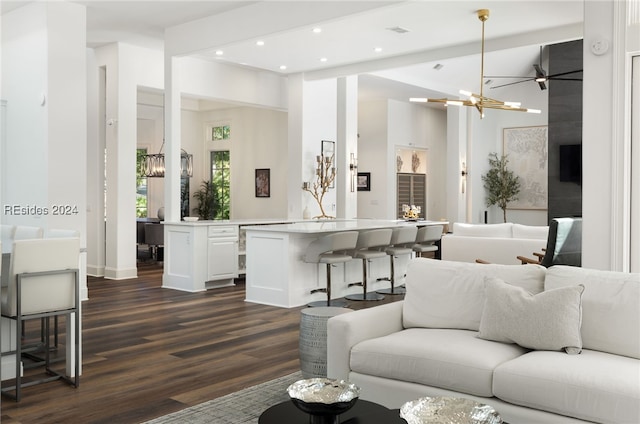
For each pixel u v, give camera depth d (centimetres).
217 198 1396
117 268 880
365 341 329
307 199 1002
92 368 428
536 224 1368
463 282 355
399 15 683
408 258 878
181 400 361
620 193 427
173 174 806
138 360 448
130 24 783
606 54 432
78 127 686
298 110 998
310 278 699
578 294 303
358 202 1391
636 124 426
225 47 746
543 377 265
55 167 666
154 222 1120
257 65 944
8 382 398
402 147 1387
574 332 296
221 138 1388
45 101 661
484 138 1384
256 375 412
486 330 321
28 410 343
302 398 238
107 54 891
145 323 579
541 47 1150
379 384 315
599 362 276
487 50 801
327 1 627
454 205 1299
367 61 916
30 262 375
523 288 335
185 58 938
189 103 1360
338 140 1065
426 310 360
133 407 348
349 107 1058
